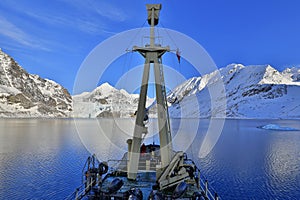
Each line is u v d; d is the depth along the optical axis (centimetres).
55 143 7106
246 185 3262
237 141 8225
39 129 13012
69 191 2952
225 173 3831
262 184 3306
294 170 4022
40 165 4241
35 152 5528
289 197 2864
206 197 1448
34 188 3055
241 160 4822
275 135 10562
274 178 3566
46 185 3158
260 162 4625
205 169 4088
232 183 3347
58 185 3159
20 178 3459
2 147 6316
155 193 1305
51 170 3891
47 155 5156
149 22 1681
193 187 1536
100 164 1733
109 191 1362
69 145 6638
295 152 5859
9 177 3488
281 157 5172
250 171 3953
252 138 9319
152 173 1731
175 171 1490
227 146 6900
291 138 9406
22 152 5528
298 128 15000
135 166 1581
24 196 2792
